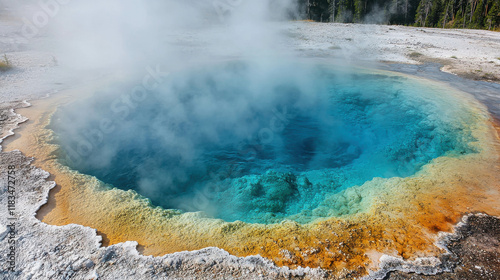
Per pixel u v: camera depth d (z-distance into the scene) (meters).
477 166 4.04
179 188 4.55
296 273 2.48
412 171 4.69
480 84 8.09
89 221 3.02
